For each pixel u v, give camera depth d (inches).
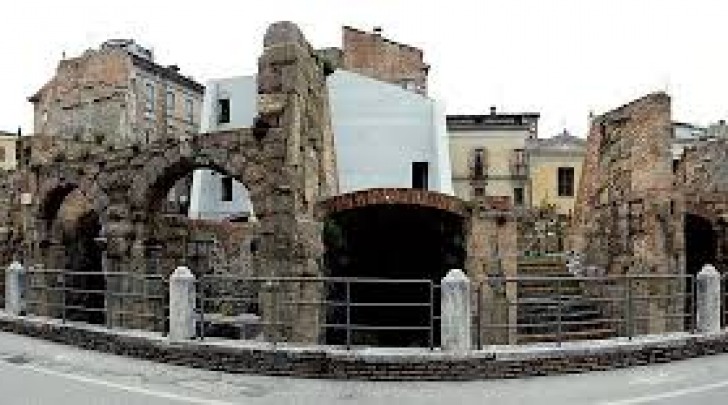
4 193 924.0
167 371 499.5
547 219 1349.7
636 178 848.3
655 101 815.1
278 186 643.5
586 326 844.0
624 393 433.7
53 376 478.0
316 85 769.6
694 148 1131.9
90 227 952.9
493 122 2139.5
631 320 566.9
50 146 847.1
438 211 765.9
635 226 847.1
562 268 1015.0
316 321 682.2
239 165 661.9
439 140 1127.6
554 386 454.0
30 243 837.8
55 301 847.1
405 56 1433.3
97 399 409.7
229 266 1138.0
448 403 406.9
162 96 1951.3
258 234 649.6
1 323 690.8
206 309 1082.7
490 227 760.3
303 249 658.8
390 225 827.4
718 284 610.2
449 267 786.2
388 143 1120.2
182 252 842.8
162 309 775.7
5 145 2294.5
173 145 706.8
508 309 753.6
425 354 469.4
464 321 480.7
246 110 1462.8
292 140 645.9
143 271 743.7
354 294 859.4
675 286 790.5
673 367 529.0
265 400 414.0
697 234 1011.9
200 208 1518.2
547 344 516.4
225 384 457.7
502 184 2132.1
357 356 470.9
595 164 975.6
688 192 961.5
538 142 2263.8
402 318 863.7
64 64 1786.4
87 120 1729.8
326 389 444.5
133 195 740.0
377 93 1130.0
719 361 557.9
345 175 1101.7
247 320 815.1
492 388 447.2
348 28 1395.2
